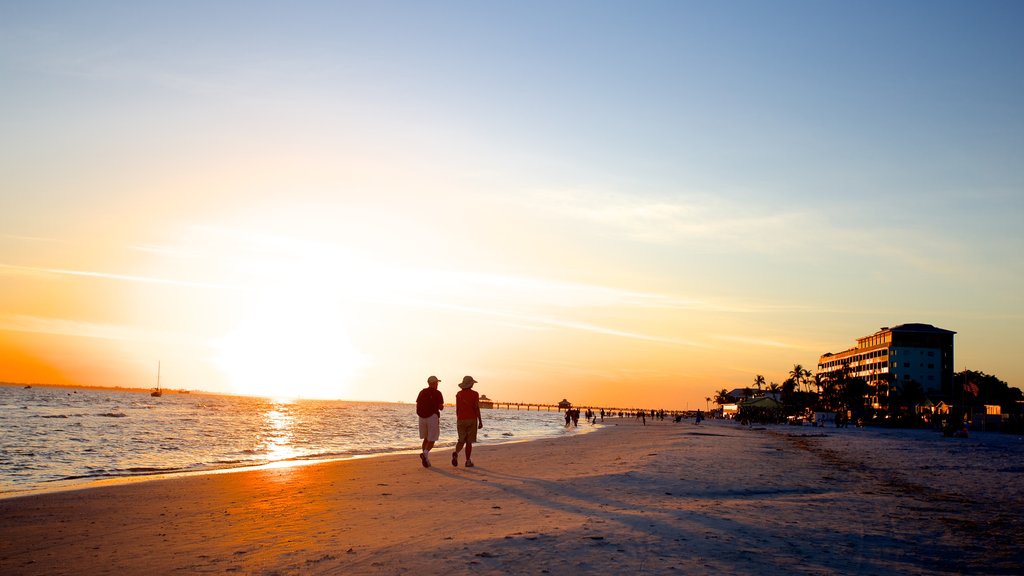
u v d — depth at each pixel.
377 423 97.06
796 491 15.62
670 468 20.77
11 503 13.83
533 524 10.27
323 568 7.64
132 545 9.27
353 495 14.41
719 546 8.68
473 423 21.38
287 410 177.75
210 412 122.62
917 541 9.55
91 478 20.61
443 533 9.66
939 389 165.62
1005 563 8.24
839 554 8.50
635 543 8.75
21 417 78.69
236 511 12.41
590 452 30.31
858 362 188.00
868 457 29.41
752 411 139.12
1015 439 61.44
